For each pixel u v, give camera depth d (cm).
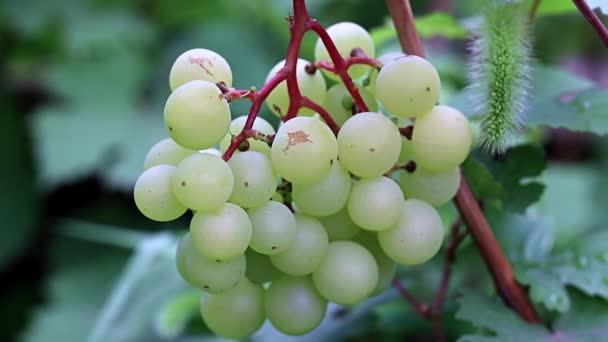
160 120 101
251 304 42
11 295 100
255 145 40
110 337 62
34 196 102
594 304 44
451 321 49
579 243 45
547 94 47
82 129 98
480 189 44
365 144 38
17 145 103
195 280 39
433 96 39
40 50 106
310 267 40
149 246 58
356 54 40
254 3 105
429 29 51
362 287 40
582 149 118
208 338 62
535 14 46
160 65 105
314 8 105
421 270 49
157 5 106
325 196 39
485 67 39
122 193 98
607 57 111
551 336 43
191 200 37
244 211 38
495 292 45
